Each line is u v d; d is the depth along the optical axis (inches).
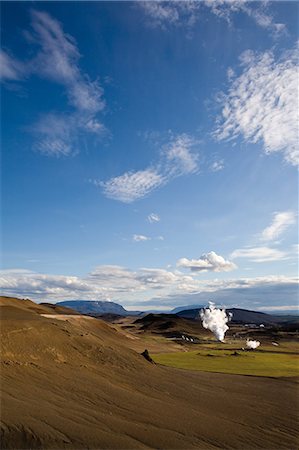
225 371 1785.2
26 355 1014.4
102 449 589.3
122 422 737.6
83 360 1186.0
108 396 906.1
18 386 798.5
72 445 576.1
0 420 582.6
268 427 901.2
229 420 911.0
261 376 1625.2
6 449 524.1
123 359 1354.6
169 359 2340.1
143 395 1014.4
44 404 724.0
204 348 3848.4
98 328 2977.4
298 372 1827.0
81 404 794.8
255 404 1107.9
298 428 921.5
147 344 3398.1
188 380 1355.8
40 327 1246.3
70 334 1333.7
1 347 982.4
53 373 965.2
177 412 899.4
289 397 1245.7
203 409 980.6
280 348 3939.5
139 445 639.8
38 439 564.7
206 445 712.4
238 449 728.3
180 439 714.2
